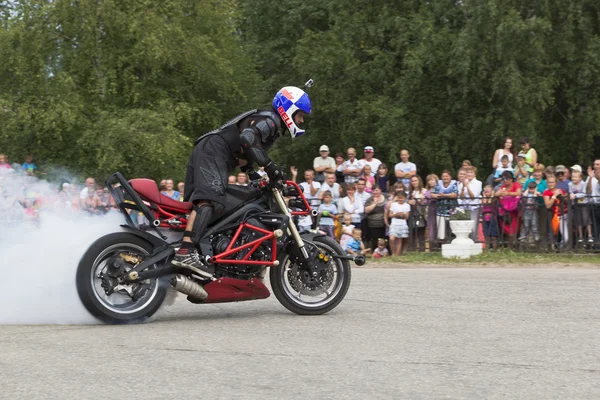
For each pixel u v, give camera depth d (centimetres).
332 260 616
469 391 384
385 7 2197
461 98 2011
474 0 1856
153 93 1938
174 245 572
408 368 427
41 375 402
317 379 402
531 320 575
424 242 1165
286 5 2541
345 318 584
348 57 2175
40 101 1745
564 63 2011
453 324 558
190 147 1920
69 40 1852
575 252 1095
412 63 1938
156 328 537
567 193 1128
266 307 647
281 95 598
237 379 400
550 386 395
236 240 582
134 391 376
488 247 1140
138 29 1805
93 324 552
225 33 2127
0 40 1781
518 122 1906
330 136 2339
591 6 1998
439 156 2020
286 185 600
